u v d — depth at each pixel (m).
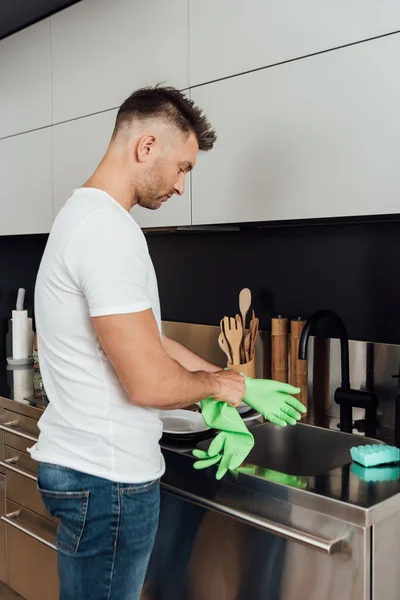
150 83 2.00
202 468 1.53
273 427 1.84
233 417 1.50
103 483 1.27
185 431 1.69
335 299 1.99
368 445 1.58
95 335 1.25
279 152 1.68
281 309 2.14
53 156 2.41
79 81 2.26
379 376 1.85
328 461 1.76
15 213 2.66
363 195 1.51
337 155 1.56
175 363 1.24
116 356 1.17
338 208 1.57
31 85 2.49
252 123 1.74
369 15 1.47
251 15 1.71
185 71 1.90
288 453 1.85
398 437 1.59
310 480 1.40
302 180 1.64
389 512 1.28
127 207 1.35
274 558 1.39
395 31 1.42
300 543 1.29
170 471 1.62
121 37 2.08
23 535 2.21
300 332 1.97
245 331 2.13
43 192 2.49
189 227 2.02
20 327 2.93
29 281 3.17
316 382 1.99
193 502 1.53
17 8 2.32
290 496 1.36
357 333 1.94
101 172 1.34
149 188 1.35
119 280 1.16
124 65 2.08
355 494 1.30
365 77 1.49
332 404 1.96
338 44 1.53
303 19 1.60
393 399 1.82
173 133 1.32
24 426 2.20
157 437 1.35
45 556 2.11
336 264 1.98
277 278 2.15
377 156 1.48
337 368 1.94
